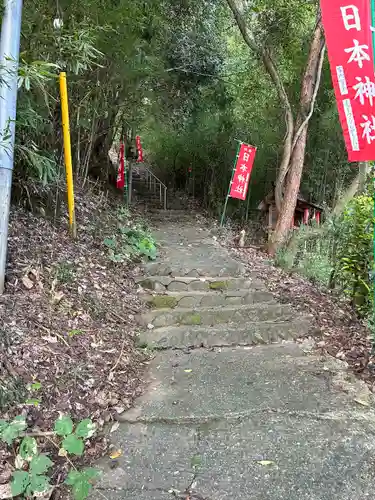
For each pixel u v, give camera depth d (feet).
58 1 13.71
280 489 7.07
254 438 8.43
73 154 22.48
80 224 17.84
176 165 41.60
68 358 9.86
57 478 7.06
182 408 9.41
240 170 27.58
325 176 29.89
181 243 23.52
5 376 8.15
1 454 6.93
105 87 22.34
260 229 29.66
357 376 11.16
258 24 25.25
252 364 11.78
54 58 13.38
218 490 7.05
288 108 24.77
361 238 14.40
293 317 14.88
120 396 9.68
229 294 15.89
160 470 7.51
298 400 9.84
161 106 34.65
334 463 7.70
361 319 14.96
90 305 12.58
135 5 18.95
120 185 30.35
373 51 9.74
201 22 32.96
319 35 23.43
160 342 12.73
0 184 10.06
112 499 6.79
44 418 8.01
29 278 11.80
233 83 34.76
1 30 9.58
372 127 9.87
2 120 9.69
